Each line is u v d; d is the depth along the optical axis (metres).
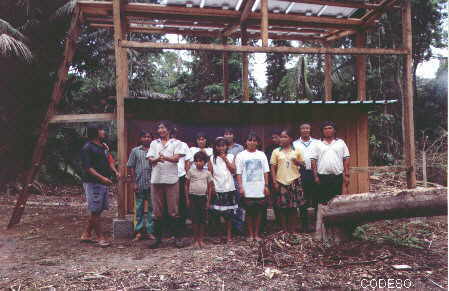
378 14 7.66
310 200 6.68
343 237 5.27
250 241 5.72
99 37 12.79
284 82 15.83
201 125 7.50
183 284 4.05
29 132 11.53
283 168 6.15
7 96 11.23
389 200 5.02
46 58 11.48
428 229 6.41
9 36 9.43
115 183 13.60
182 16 7.55
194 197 5.66
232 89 16.19
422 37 15.27
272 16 7.62
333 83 15.31
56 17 11.10
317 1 7.13
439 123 17.86
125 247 5.72
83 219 8.24
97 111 13.79
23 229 7.17
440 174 11.94
